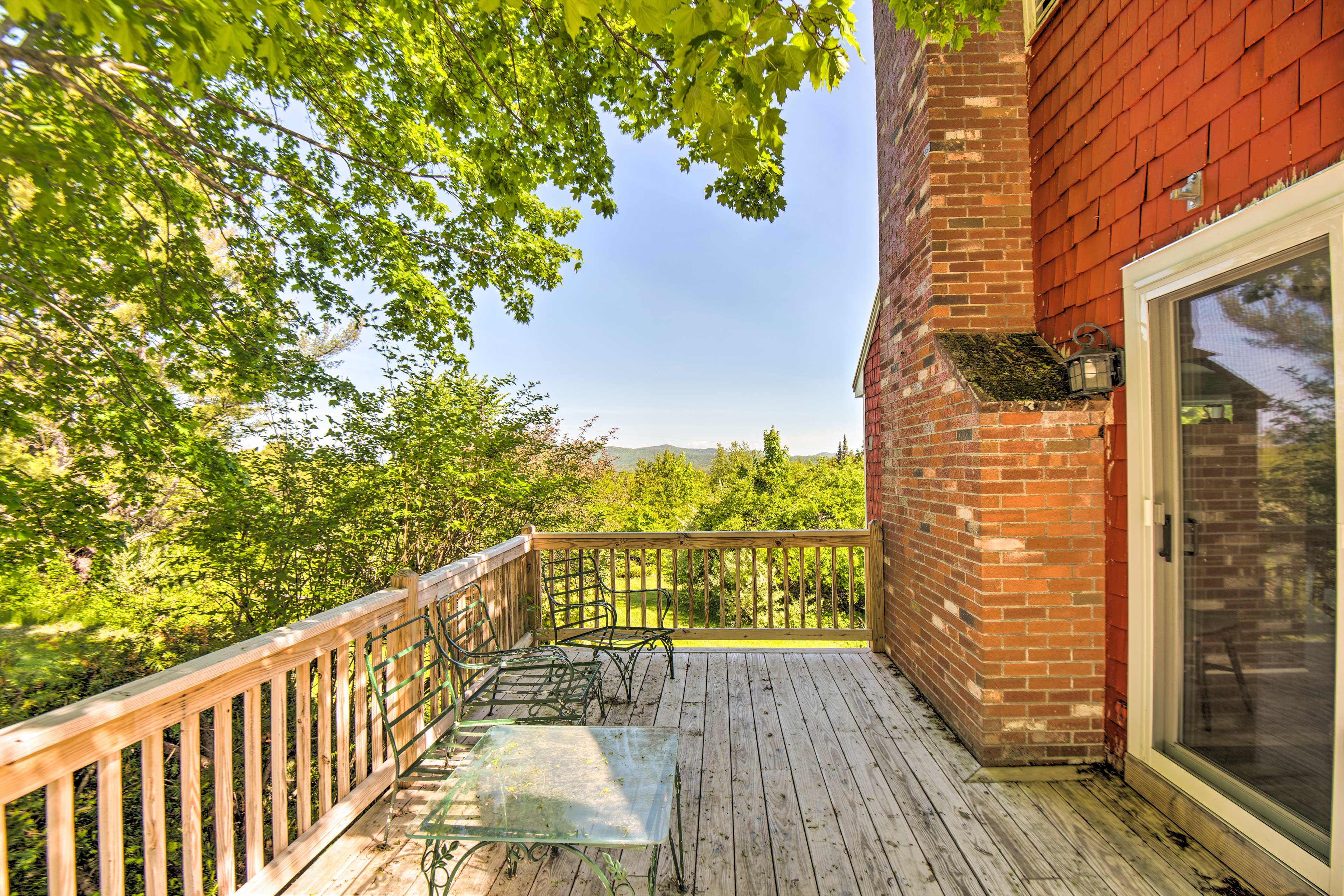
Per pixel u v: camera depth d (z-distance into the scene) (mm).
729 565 9320
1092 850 2193
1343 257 1663
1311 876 1804
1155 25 2393
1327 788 1791
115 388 5191
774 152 1823
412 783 2727
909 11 2768
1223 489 2160
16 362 4910
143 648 6930
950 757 2906
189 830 1685
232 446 7289
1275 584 1956
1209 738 2248
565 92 4598
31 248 4586
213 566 6832
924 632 3639
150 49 2213
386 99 6266
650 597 9758
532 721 2746
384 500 7410
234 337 6117
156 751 1589
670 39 2857
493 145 5203
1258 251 1929
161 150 4707
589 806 1639
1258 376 2000
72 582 6785
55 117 4043
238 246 6469
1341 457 1698
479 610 3768
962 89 3354
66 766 1348
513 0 1750
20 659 6359
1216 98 2107
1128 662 2635
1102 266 2740
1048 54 3160
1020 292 3301
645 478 22016
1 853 1205
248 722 1938
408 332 7152
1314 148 1760
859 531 4594
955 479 3125
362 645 2594
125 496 5766
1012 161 3340
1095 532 2789
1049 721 2814
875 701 3592
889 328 4320
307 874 2113
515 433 8469
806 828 2350
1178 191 2223
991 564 2820
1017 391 2816
